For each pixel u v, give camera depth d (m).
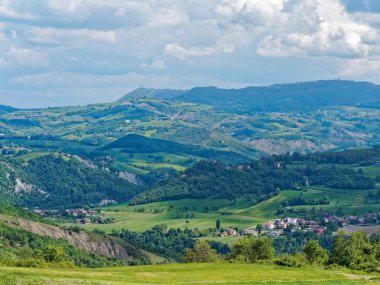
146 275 181.50
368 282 181.00
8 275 140.50
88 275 164.38
